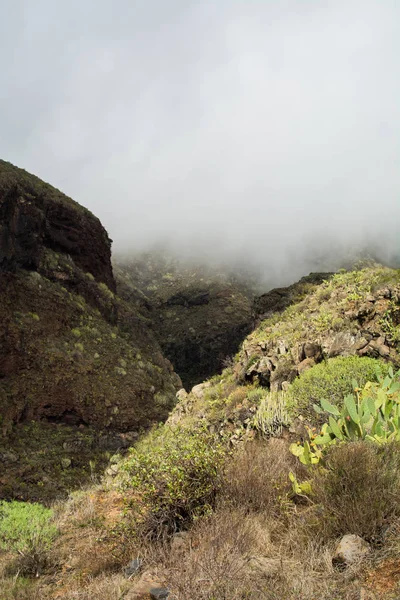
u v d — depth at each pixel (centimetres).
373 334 815
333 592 254
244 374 1134
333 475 371
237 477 474
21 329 2736
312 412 634
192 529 421
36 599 420
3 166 3791
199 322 9788
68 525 667
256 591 274
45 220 3956
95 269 4550
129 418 2836
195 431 662
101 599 353
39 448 2188
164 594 312
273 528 386
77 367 2877
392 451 378
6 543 575
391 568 265
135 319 4569
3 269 2925
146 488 471
